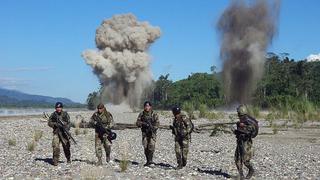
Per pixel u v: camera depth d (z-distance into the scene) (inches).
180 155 613.9
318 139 1130.0
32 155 758.5
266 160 714.2
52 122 642.8
